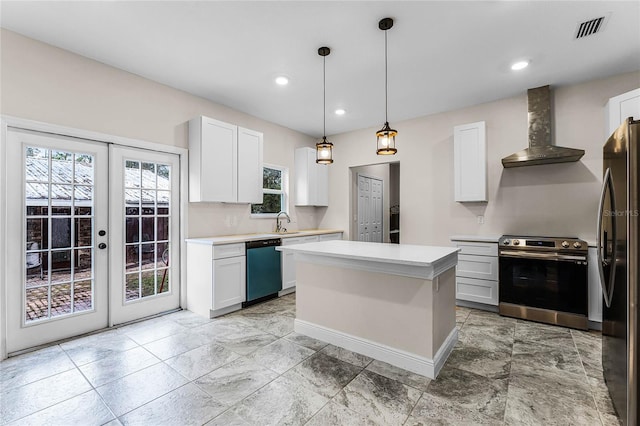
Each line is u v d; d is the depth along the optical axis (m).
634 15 2.21
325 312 2.71
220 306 3.34
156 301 3.40
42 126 2.55
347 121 4.77
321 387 1.99
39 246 2.60
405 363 2.22
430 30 2.42
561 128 3.46
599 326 2.95
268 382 2.05
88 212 2.89
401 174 4.72
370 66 3.01
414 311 2.19
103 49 2.70
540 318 3.16
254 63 2.96
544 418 1.68
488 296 3.51
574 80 3.31
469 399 1.86
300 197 5.19
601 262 1.88
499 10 2.18
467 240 3.64
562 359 2.36
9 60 2.40
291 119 4.68
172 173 3.55
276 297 4.17
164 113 3.42
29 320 2.55
